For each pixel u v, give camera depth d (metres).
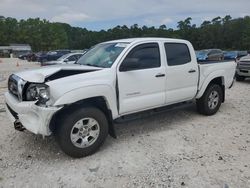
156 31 97.06
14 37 110.06
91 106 4.28
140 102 4.82
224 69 6.50
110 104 4.42
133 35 96.44
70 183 3.54
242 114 6.60
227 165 3.95
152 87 4.98
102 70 4.38
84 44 114.94
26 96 4.07
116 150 4.50
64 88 3.90
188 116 6.38
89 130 4.25
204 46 94.88
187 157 4.22
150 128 5.56
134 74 4.69
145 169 3.87
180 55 5.54
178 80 5.43
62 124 4.01
